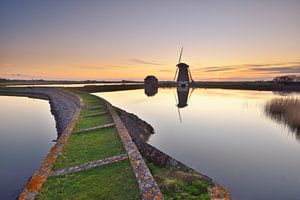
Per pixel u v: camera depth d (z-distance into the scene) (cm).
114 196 601
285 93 6688
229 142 1681
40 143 1706
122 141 1060
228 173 1114
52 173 739
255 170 1159
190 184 767
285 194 907
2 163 1261
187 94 6612
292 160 1298
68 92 4884
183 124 2359
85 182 682
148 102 4503
